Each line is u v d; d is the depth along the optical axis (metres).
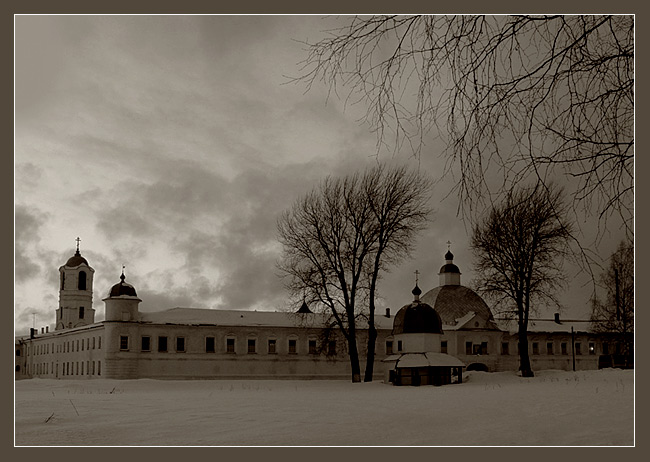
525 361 59.06
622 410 20.53
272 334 87.25
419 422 20.02
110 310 81.94
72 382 57.19
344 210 59.72
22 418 22.08
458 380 58.62
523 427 17.36
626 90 7.46
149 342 82.50
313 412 24.44
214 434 17.75
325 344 64.50
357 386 54.88
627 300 39.25
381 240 59.22
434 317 60.84
